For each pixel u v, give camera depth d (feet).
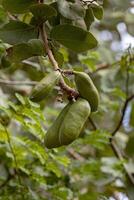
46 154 4.97
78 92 2.94
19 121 4.58
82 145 6.37
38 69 6.23
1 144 5.25
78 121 2.83
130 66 6.00
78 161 6.24
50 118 6.61
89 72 6.31
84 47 3.28
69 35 3.24
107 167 6.37
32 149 4.96
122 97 6.66
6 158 5.44
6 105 4.84
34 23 3.28
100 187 6.49
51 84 2.89
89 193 6.17
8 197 4.90
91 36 3.24
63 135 2.80
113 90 6.73
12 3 3.22
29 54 3.20
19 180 5.02
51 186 5.25
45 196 5.28
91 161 6.18
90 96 2.93
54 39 3.26
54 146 2.89
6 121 5.07
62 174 5.81
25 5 3.24
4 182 5.30
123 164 6.40
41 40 3.16
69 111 2.85
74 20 3.29
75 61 6.28
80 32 3.22
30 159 5.56
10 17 4.48
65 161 5.16
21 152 5.08
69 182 5.93
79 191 6.09
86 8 3.39
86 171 6.12
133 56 5.92
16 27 3.29
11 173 5.65
